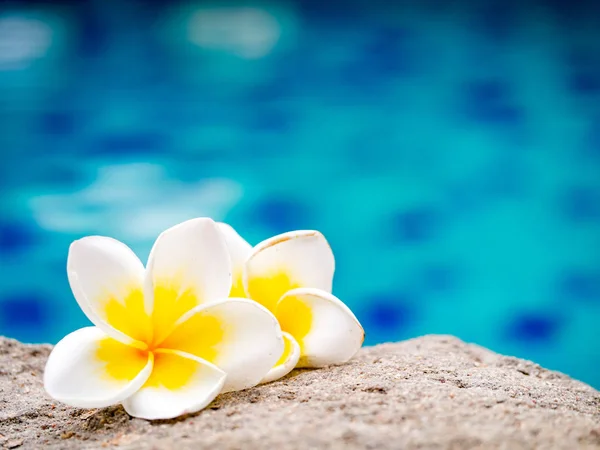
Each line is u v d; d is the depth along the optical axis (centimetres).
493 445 36
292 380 42
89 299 40
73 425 42
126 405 39
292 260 44
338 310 43
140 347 40
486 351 50
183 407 39
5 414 44
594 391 45
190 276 41
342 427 37
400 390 40
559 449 36
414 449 36
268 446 36
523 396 41
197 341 41
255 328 40
